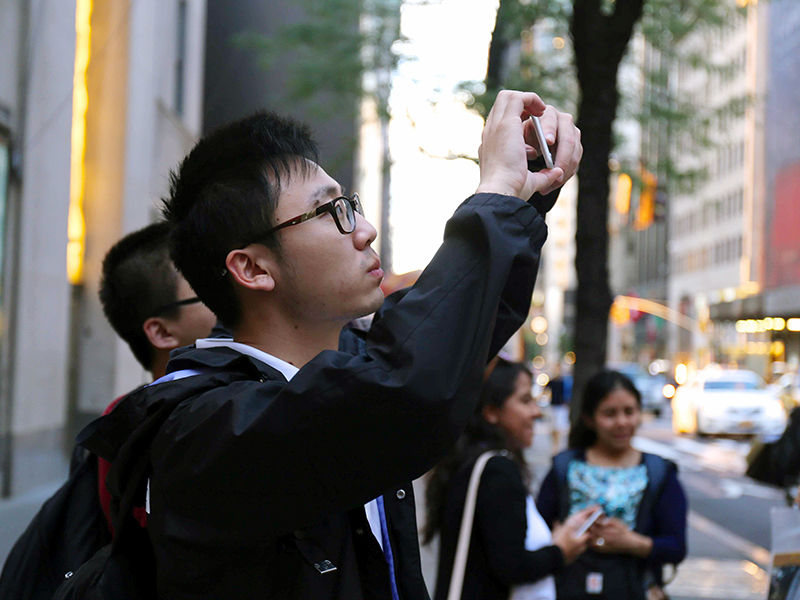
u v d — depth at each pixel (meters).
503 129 1.30
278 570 1.22
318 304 1.33
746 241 50.88
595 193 6.79
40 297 9.70
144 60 13.09
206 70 23.56
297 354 1.37
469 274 1.17
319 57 15.33
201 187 1.37
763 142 46.84
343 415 1.09
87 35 12.02
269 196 1.30
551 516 3.39
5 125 8.64
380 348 1.14
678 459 17.89
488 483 2.72
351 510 1.31
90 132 12.04
